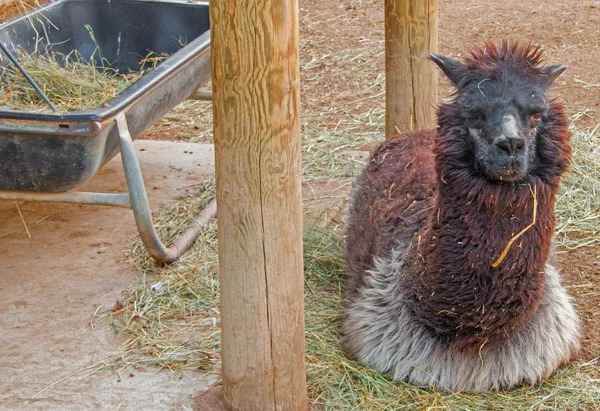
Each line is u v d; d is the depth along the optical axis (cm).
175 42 686
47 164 459
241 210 334
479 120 356
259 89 315
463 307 365
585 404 382
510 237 354
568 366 410
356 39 977
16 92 574
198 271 508
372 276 421
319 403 386
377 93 825
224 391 379
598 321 455
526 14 1024
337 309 468
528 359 385
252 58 311
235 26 307
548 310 393
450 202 364
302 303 361
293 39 317
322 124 755
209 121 779
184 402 389
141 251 537
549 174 361
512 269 356
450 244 363
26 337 447
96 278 507
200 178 649
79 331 452
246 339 357
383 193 470
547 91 368
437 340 385
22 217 585
